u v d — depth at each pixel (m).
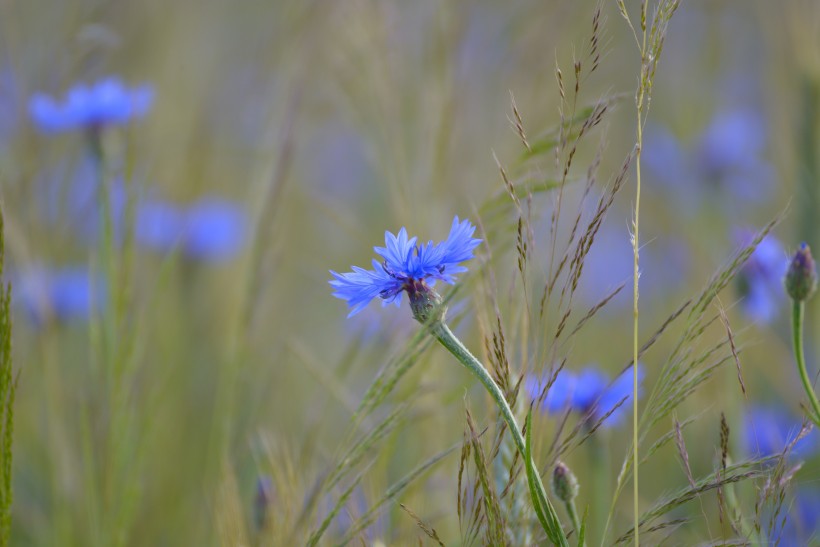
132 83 1.48
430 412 0.93
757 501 0.78
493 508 0.75
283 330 1.35
